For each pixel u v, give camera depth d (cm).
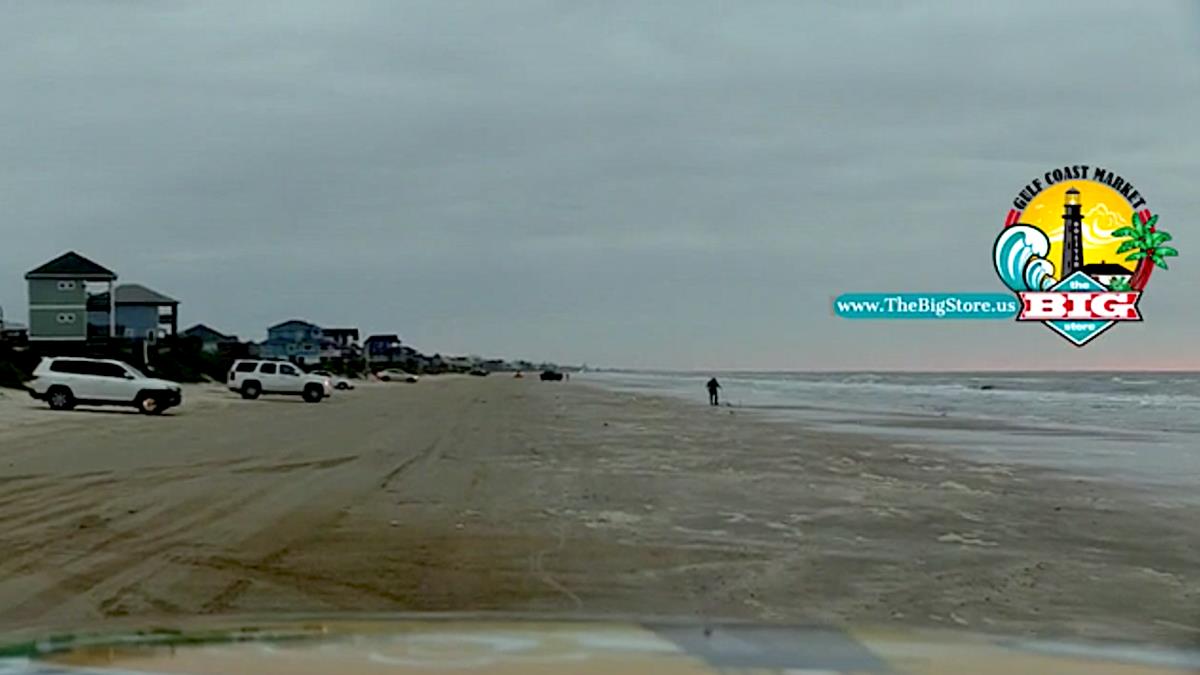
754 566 937
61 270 7031
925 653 292
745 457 2103
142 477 1588
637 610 753
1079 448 2470
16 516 1168
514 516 1221
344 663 271
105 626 315
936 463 2036
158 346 7231
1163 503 1445
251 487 1474
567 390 8000
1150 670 284
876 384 11506
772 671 270
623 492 1472
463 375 18375
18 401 3797
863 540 1093
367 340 17838
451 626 314
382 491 1445
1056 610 774
